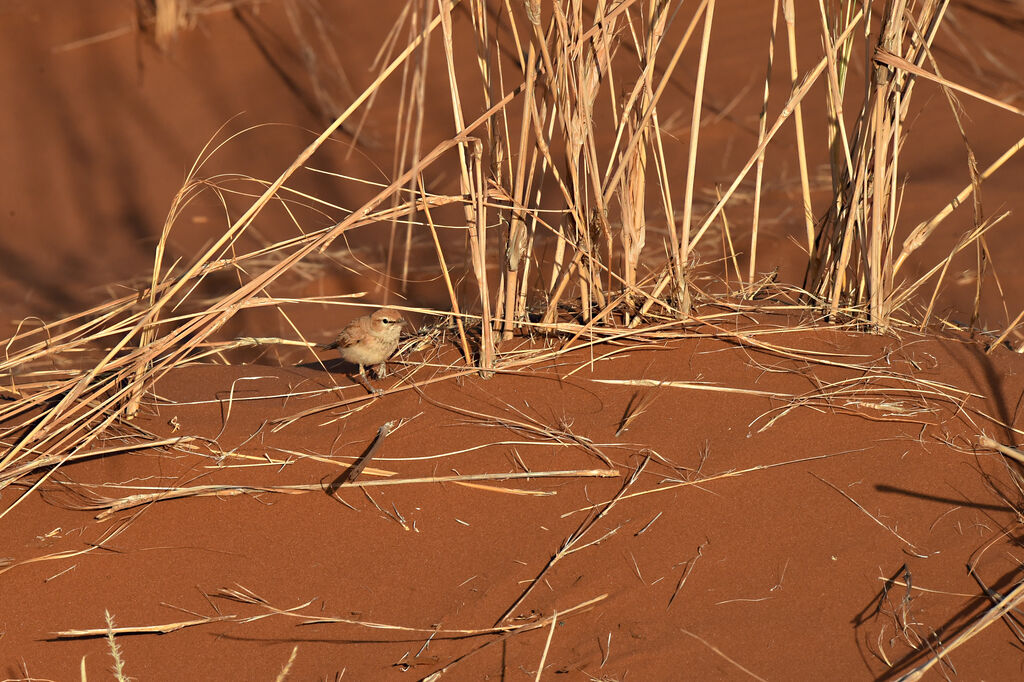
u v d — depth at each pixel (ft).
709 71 152.46
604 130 131.23
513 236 50.01
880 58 45.65
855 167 52.49
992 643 35.01
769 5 166.30
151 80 166.20
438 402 47.83
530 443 44.80
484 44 48.67
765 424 44.57
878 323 51.06
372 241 122.52
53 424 45.03
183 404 50.11
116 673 36.45
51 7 179.52
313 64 165.37
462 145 48.24
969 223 102.83
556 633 36.99
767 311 54.29
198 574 40.11
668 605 37.63
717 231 108.58
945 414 44.29
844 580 37.86
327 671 36.29
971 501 40.47
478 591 38.78
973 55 144.25
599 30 46.98
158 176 147.23
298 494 43.01
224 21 176.65
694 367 48.67
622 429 45.27
